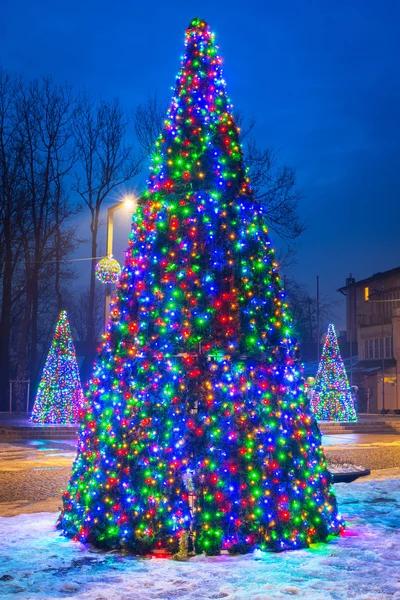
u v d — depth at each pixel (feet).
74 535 25.59
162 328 25.04
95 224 135.44
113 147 135.95
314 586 19.40
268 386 24.89
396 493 36.94
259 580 20.04
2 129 130.41
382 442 80.18
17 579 20.49
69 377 86.99
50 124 133.08
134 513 23.61
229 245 25.67
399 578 20.21
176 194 26.30
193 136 26.84
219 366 24.58
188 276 25.20
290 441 24.75
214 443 23.79
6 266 129.70
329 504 25.84
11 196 130.11
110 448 24.70
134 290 26.22
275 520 23.61
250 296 25.46
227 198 26.45
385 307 197.06
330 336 107.34
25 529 27.48
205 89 27.50
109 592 19.01
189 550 23.12
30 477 46.50
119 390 25.23
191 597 18.57
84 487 25.64
